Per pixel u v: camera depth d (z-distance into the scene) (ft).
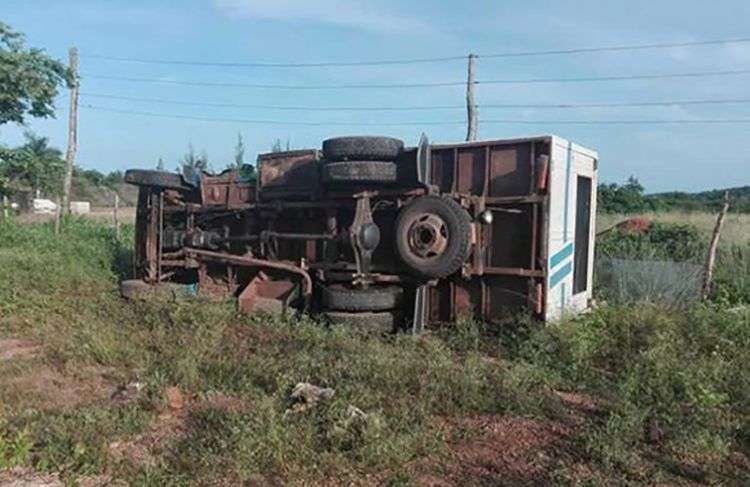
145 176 40.37
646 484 16.03
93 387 22.71
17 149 71.82
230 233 40.37
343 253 35.24
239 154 78.84
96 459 16.28
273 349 27.22
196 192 41.96
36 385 22.71
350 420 17.90
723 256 48.21
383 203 33.86
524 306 30.50
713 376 23.38
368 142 32.48
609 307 33.30
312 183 36.22
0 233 64.80
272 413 18.56
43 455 16.29
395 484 15.37
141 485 15.12
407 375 22.75
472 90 89.92
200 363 24.57
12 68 65.77
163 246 41.14
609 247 53.93
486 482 15.90
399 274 33.32
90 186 203.51
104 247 59.36
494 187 31.32
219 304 34.68
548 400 21.65
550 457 17.46
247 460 16.20
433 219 30.71
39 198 118.42
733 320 30.58
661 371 23.29
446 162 32.73
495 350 29.22
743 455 18.30
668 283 40.19
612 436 18.15
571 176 32.65
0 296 36.55
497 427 19.52
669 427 19.29
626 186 103.65
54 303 36.29
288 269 36.37
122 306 36.68
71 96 89.66
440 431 18.74
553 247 30.63
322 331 29.96
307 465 16.14
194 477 15.62
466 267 31.17
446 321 32.65
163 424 19.17
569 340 27.22
